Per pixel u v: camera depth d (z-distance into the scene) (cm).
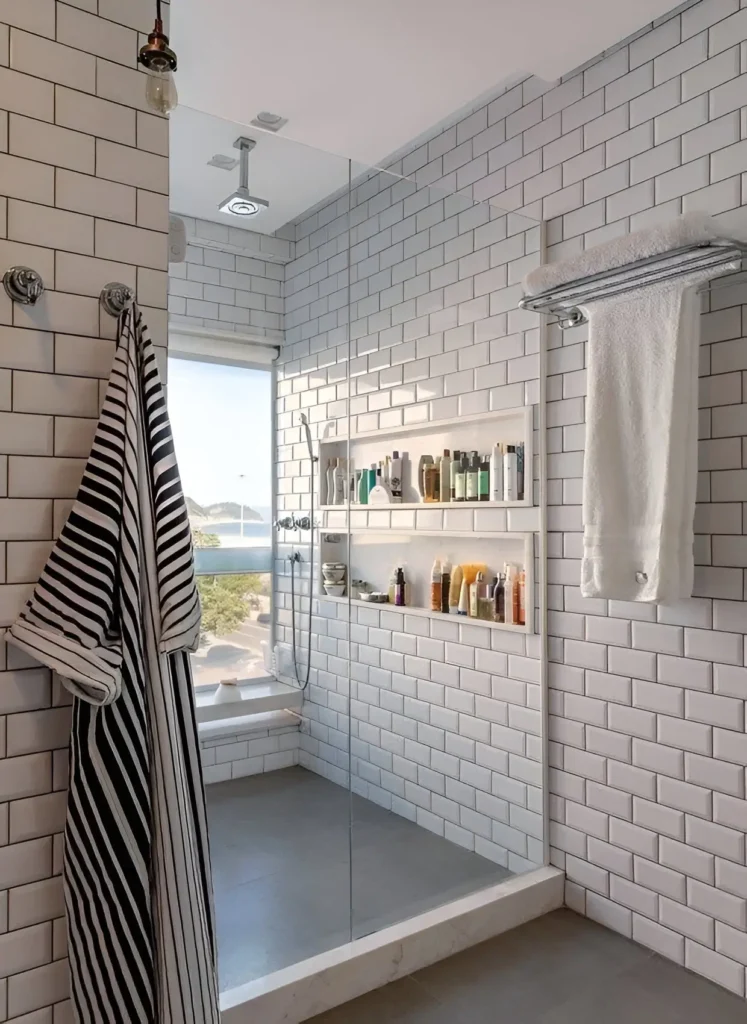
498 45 208
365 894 221
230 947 191
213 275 220
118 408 140
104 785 132
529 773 235
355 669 254
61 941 143
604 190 215
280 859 216
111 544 133
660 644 200
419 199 265
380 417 273
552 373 230
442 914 207
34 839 140
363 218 263
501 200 249
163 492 141
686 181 193
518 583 240
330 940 196
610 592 187
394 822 252
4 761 137
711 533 188
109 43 150
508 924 216
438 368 264
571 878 225
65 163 145
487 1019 177
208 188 217
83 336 147
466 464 257
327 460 254
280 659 233
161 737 136
